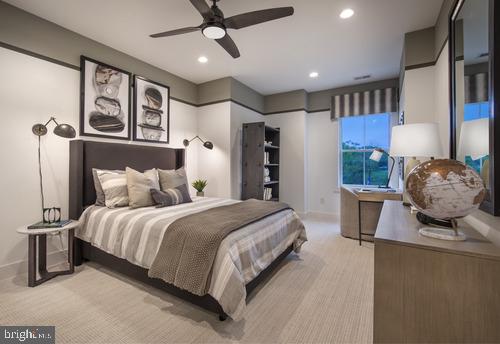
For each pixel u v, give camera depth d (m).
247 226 2.05
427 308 1.04
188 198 3.17
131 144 3.42
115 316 1.77
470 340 0.97
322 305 1.92
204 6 1.93
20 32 2.41
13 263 2.37
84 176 2.77
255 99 5.18
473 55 1.48
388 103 4.44
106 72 3.16
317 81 4.64
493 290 0.94
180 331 1.62
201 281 1.63
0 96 2.29
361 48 3.32
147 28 2.81
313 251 3.11
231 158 4.41
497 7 1.09
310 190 5.32
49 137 2.62
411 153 1.89
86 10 2.46
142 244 2.05
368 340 1.54
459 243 1.06
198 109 4.70
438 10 2.47
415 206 1.20
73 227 2.38
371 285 2.23
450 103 1.96
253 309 1.86
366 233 3.52
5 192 2.33
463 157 1.65
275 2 2.37
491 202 1.12
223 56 3.56
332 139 5.09
